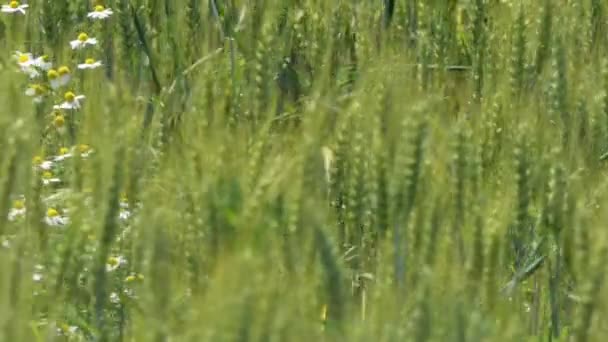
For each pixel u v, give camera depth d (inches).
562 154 52.2
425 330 42.3
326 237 44.6
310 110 49.8
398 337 42.3
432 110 51.8
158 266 44.1
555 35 55.7
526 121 51.7
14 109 49.2
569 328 48.3
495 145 52.9
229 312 39.4
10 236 47.2
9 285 42.8
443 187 48.2
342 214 50.6
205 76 54.8
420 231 46.8
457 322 42.4
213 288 40.2
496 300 46.3
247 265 40.6
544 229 49.6
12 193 46.6
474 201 48.9
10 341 41.8
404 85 51.3
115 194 46.5
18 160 46.8
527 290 50.9
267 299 39.8
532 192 50.1
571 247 48.6
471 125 53.6
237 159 48.4
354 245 49.6
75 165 49.5
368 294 47.3
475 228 46.7
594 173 53.7
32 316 44.6
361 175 49.4
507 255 49.5
